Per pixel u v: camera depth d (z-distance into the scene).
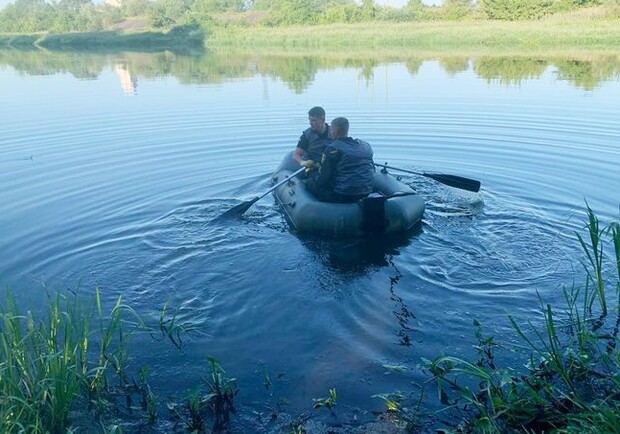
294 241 4.97
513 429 2.81
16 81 14.88
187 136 8.39
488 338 3.44
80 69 17.84
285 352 3.51
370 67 15.79
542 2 28.88
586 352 3.26
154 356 3.50
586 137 7.64
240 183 6.41
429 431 2.85
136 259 4.67
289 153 6.45
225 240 5.01
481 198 5.75
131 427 2.95
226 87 12.78
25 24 49.69
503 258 4.51
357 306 3.96
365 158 5.28
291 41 27.12
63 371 2.90
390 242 4.90
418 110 9.62
